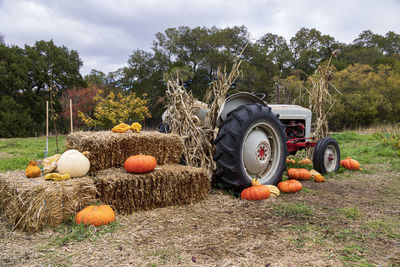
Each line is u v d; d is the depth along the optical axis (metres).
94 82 38.06
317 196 3.49
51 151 7.98
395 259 1.87
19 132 22.88
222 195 3.46
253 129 3.61
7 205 2.50
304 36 47.28
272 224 2.53
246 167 3.54
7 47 25.56
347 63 39.97
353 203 3.20
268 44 43.84
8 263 1.81
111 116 14.55
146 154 3.38
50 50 27.06
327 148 4.95
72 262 1.83
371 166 5.80
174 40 30.95
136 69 30.34
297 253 1.96
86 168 2.84
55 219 2.41
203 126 3.88
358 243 2.13
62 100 21.64
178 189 3.08
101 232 2.30
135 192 2.80
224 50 26.84
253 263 1.82
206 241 2.16
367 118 22.98
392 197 3.47
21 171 3.03
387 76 26.23
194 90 25.53
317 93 6.07
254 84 25.94
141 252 1.97
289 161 5.50
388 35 54.91
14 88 24.42
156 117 25.61
